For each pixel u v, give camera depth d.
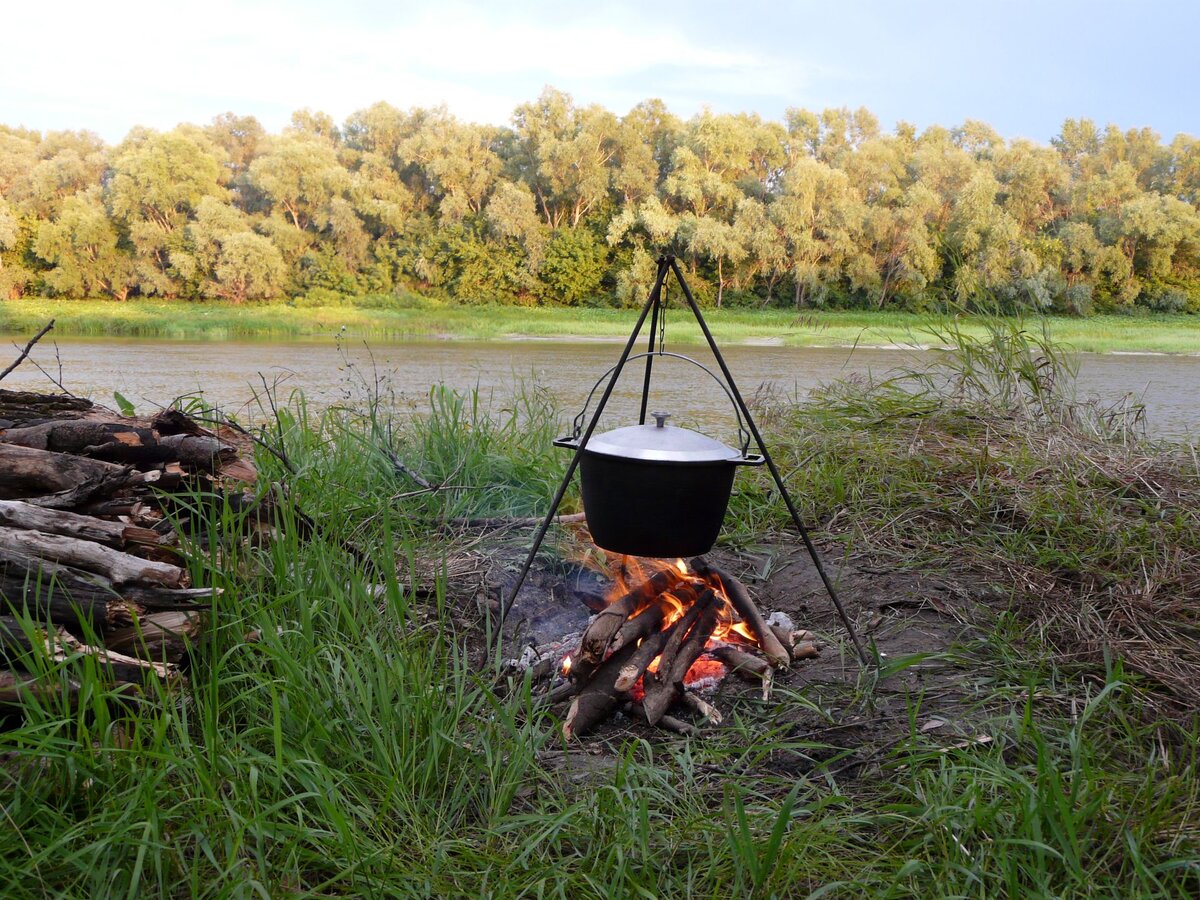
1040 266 49.28
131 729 2.12
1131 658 2.67
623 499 2.55
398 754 2.06
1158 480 3.97
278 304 51.25
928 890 1.73
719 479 2.57
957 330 5.20
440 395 4.98
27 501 2.39
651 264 49.75
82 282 53.09
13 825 1.73
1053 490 3.86
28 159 62.69
